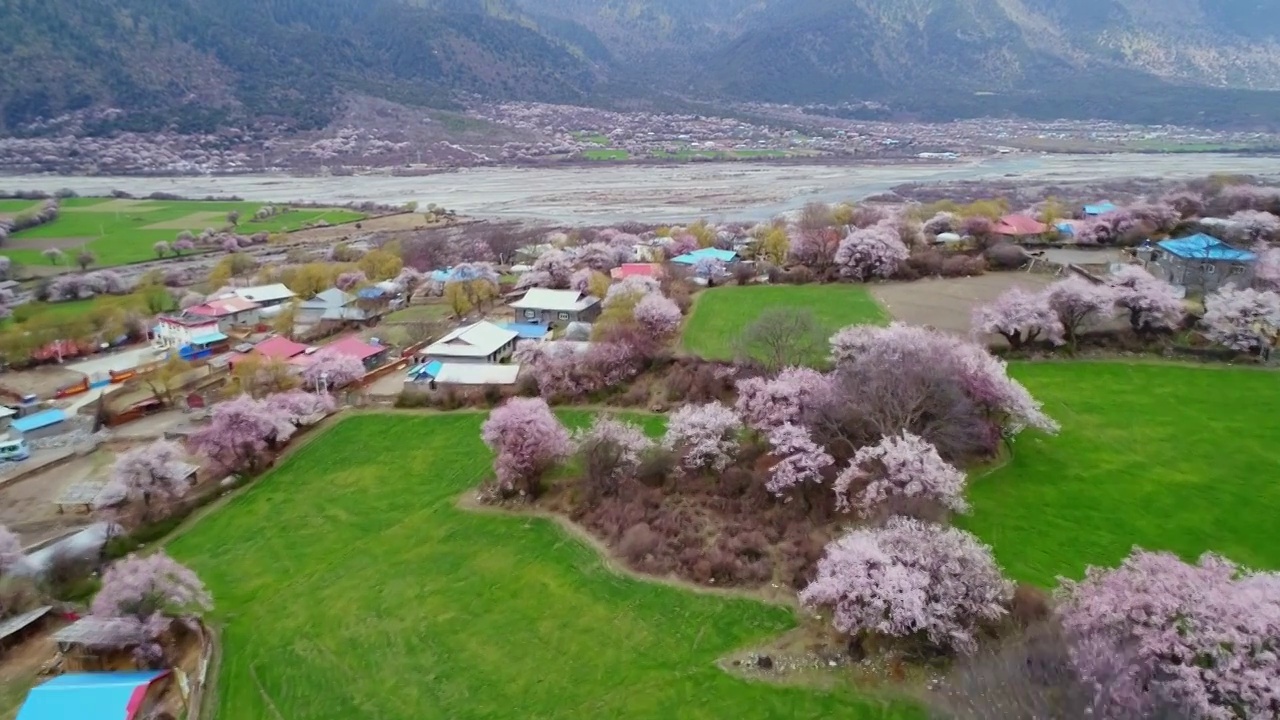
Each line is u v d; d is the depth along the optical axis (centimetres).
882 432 4922
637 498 5088
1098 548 4053
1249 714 2538
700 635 3878
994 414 5375
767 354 6700
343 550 5084
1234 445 5056
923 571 3538
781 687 3444
